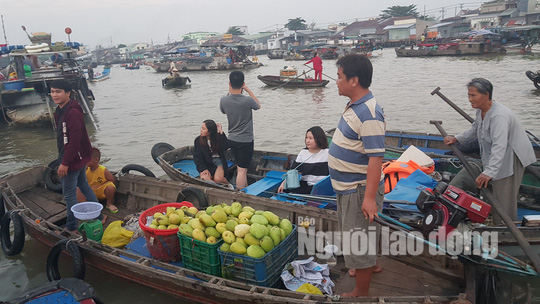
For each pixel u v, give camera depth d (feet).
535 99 49.96
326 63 152.56
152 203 20.88
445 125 40.06
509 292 11.73
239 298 12.29
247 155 21.54
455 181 16.94
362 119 9.71
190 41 429.79
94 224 16.62
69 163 16.63
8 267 17.95
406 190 16.66
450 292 12.17
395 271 13.41
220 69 149.18
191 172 25.48
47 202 21.91
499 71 81.61
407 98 56.70
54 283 13.09
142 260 14.53
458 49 138.62
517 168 14.28
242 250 12.75
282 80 81.56
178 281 13.43
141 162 33.14
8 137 46.16
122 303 14.89
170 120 51.34
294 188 18.35
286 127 43.62
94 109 64.85
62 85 16.14
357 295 11.75
